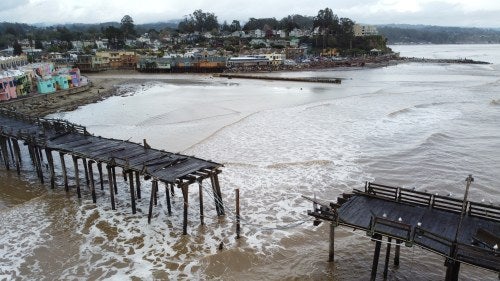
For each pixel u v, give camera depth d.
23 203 26.47
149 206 24.92
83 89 84.25
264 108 61.00
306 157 35.16
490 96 72.19
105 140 29.95
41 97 70.69
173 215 24.61
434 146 38.25
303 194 27.39
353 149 37.56
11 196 28.06
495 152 36.47
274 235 22.06
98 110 62.09
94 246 21.05
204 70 137.62
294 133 43.84
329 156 35.44
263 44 197.38
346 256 19.92
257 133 43.94
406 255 19.98
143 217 24.30
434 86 91.38
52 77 78.94
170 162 24.09
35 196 27.97
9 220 23.95
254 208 25.38
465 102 64.62
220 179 29.88
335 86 94.75
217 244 21.14
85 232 22.47
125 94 81.12
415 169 32.03
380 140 40.78
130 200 26.94
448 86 90.69
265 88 90.88
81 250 20.69
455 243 14.17
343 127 46.66
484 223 16.78
